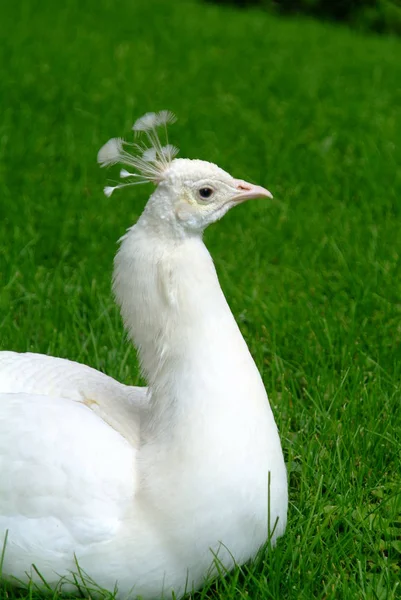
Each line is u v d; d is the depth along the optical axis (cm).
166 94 1797
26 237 1160
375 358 925
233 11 2853
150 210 594
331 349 917
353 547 662
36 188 1322
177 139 1530
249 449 576
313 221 1253
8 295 1003
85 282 1049
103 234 1189
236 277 1096
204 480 564
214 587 620
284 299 1018
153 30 2375
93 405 627
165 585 581
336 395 834
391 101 1850
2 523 571
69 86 1784
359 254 1142
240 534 583
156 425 589
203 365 577
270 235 1209
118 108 1677
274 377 872
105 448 580
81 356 887
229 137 1585
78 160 1425
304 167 1461
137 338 601
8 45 2028
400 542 669
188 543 570
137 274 590
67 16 2427
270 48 2284
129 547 566
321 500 698
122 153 609
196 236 597
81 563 569
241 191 596
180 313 581
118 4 2659
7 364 668
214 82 1914
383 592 617
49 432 580
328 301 1036
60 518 566
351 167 1473
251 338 950
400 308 1012
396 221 1263
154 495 567
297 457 766
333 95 1861
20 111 1622
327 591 617
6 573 588
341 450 767
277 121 1686
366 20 2847
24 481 569
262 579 607
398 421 811
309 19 2875
